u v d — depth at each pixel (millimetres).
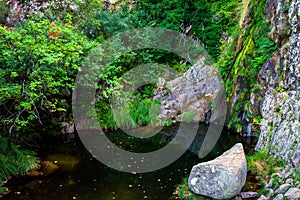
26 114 6219
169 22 8625
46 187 4883
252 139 6398
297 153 4691
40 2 7809
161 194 4738
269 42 6418
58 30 5234
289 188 4289
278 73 5977
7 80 5410
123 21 8047
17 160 5355
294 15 5664
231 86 7238
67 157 5941
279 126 5402
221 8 8734
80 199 4574
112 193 4754
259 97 6395
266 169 5066
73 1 7867
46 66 5480
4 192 4691
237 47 7605
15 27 6520
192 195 4629
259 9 6977
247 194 4508
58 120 6777
